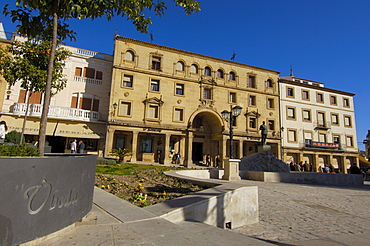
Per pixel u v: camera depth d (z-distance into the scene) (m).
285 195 10.01
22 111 22.00
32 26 5.67
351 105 41.31
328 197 10.19
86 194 3.62
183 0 6.40
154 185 8.11
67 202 3.06
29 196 2.49
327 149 36.47
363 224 6.36
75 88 25.50
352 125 40.47
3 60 14.06
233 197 5.65
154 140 28.47
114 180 8.66
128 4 5.82
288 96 36.06
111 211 4.20
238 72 33.09
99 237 2.96
